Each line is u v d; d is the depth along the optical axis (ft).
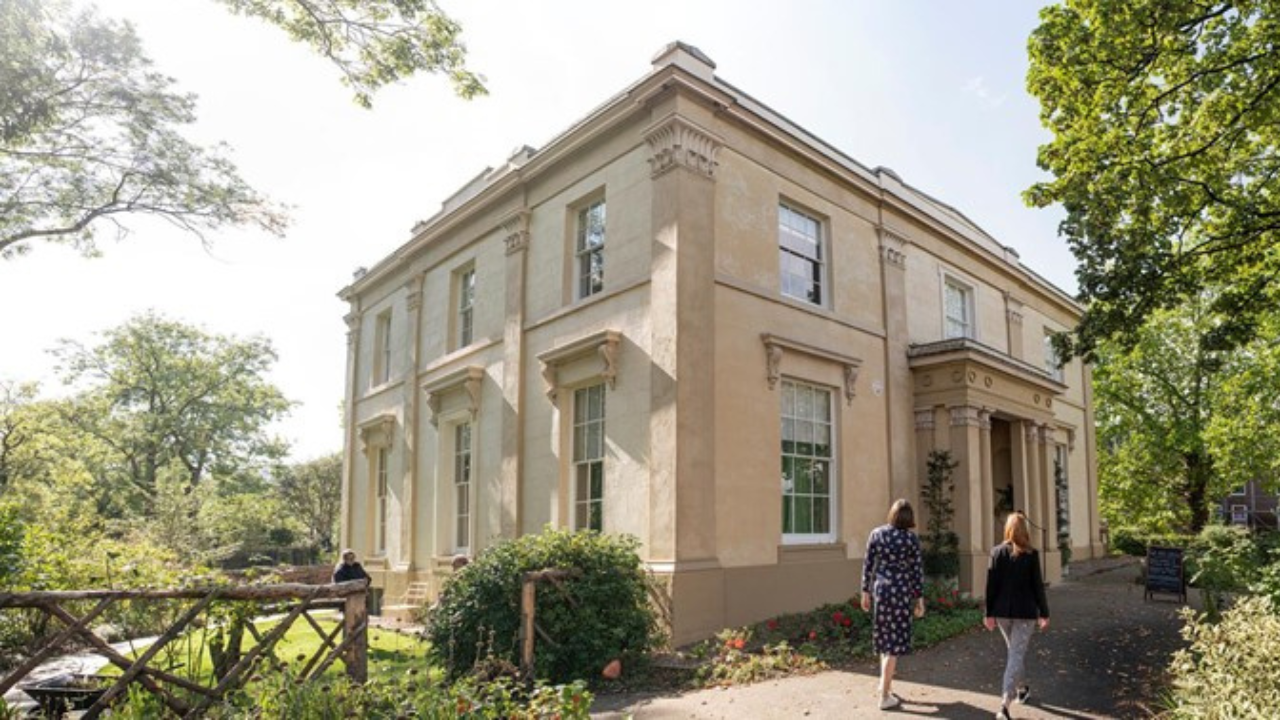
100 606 16.78
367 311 71.72
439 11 30.76
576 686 16.44
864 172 50.21
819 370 43.24
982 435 48.52
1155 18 30.07
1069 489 70.79
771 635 33.63
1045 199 35.42
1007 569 22.33
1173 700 20.48
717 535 36.14
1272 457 77.87
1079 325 36.55
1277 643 16.31
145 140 52.24
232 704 17.02
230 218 56.59
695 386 36.06
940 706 22.94
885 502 46.11
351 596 20.17
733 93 40.86
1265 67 30.86
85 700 20.42
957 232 56.39
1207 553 34.04
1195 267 36.42
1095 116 33.19
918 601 23.52
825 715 22.34
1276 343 70.90
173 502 74.79
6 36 41.11
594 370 40.81
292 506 129.70
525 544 30.78
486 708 15.84
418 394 60.08
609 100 42.39
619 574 30.68
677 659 30.45
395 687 16.85
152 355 128.47
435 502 55.06
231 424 134.00
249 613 21.95
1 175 52.80
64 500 77.25
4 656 28.12
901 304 50.19
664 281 36.83
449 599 29.76
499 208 51.13
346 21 30.48
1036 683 25.29
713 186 38.63
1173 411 88.99
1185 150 33.94
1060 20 32.35
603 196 43.24
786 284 43.21
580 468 42.09
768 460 39.22
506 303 48.78
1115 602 41.93
